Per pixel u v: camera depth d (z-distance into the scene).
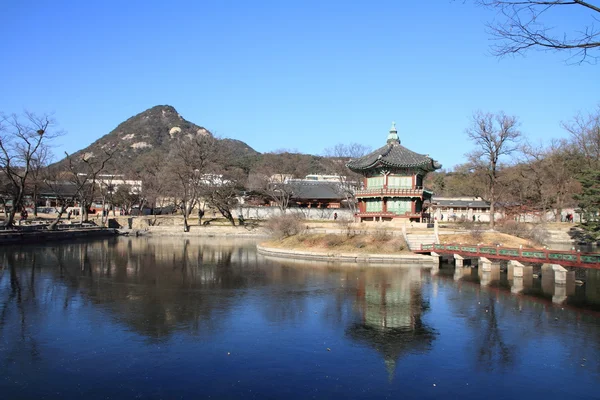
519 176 95.62
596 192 64.19
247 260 54.81
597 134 84.12
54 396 16.75
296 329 25.42
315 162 169.38
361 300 32.75
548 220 98.06
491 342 23.59
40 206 131.88
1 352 20.92
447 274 44.88
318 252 56.84
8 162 68.81
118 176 152.50
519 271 42.81
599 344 23.36
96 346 21.94
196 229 98.75
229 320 26.97
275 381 18.42
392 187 76.69
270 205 117.94
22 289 34.56
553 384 18.58
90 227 94.38
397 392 17.67
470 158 87.06
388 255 53.66
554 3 12.10
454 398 17.25
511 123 77.75
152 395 16.97
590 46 12.30
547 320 27.73
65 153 89.94
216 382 18.19
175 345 22.30
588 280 42.06
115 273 43.22
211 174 102.00
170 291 35.00
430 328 25.98
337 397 17.14
